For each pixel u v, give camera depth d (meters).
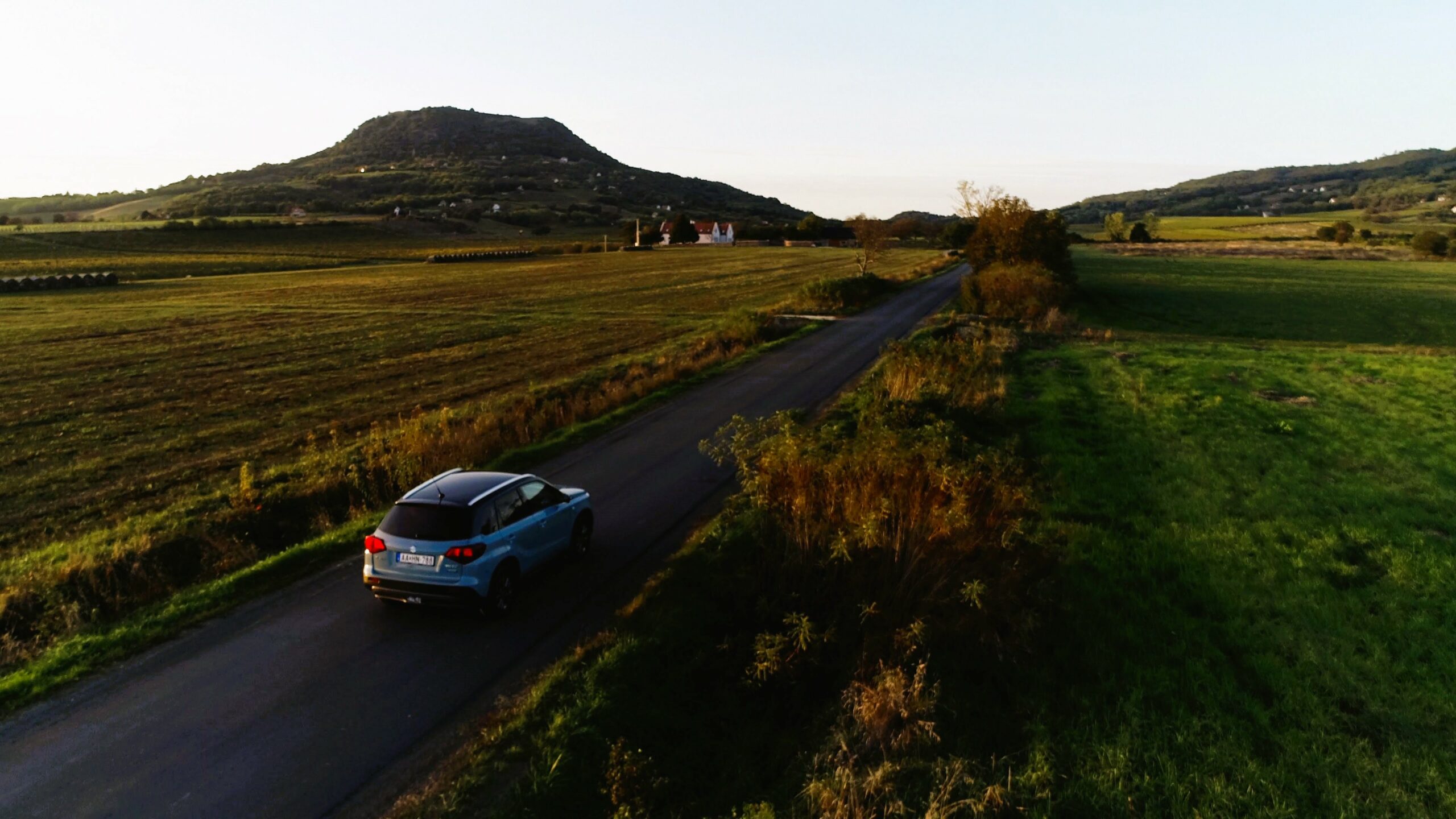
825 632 9.96
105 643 10.05
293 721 8.44
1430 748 7.81
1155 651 9.63
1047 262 53.44
